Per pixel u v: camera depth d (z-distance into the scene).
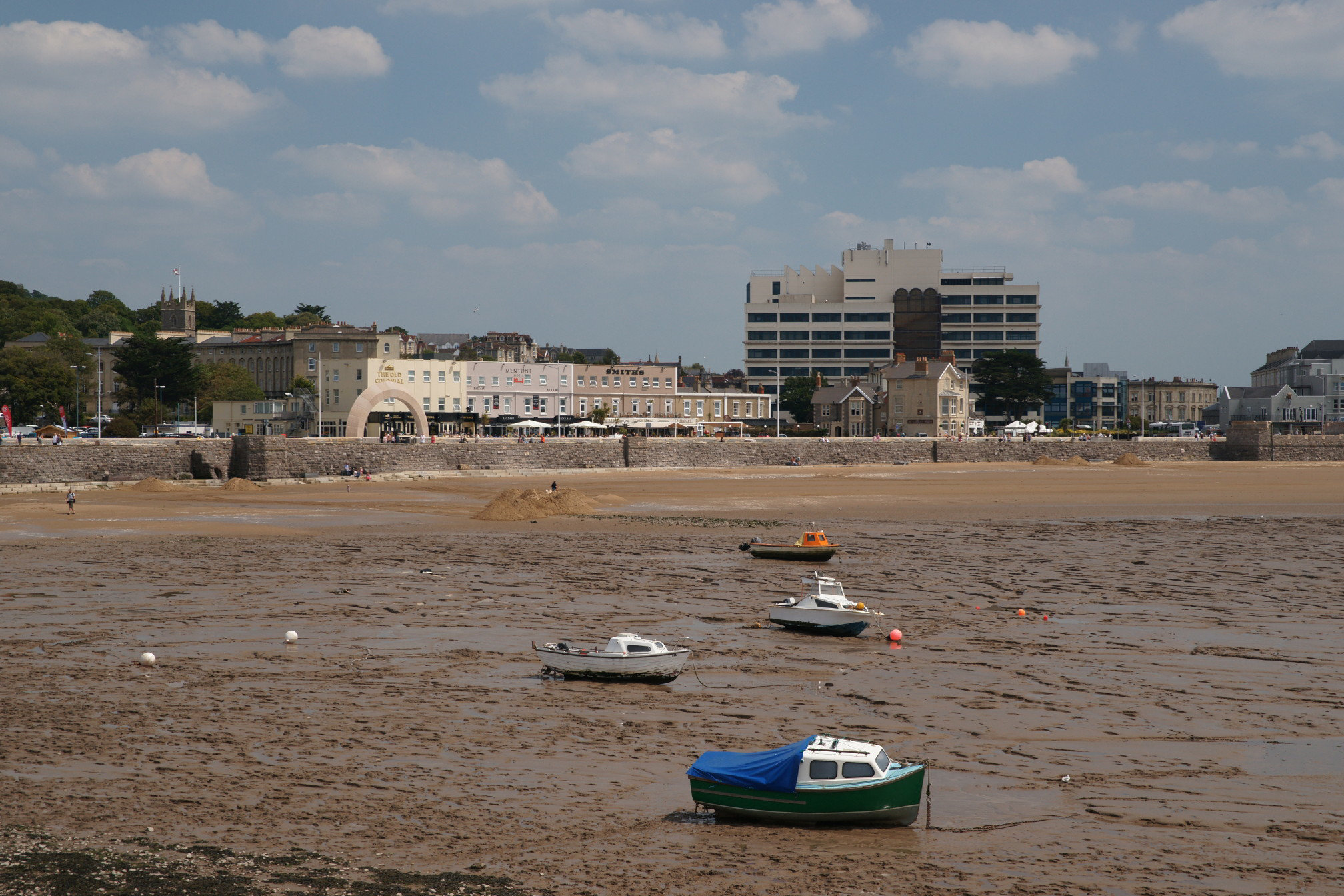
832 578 47.75
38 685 30.50
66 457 96.00
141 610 41.38
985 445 154.75
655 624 39.38
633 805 21.84
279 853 19.33
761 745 25.47
